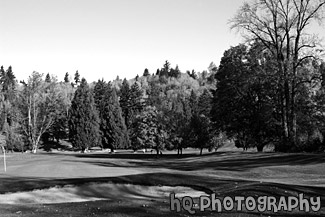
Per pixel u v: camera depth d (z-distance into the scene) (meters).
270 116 46.97
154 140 65.31
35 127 81.00
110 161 51.16
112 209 12.65
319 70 40.88
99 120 88.50
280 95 44.16
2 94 100.44
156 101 101.75
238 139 64.00
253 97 49.03
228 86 49.91
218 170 29.94
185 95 135.12
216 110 53.03
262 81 44.94
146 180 18.11
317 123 44.22
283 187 16.69
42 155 69.94
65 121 94.81
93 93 106.50
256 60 45.22
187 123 64.12
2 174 26.56
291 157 34.66
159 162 47.31
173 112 66.75
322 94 44.00
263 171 28.39
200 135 62.31
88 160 53.97
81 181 17.58
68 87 169.50
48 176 25.31
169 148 66.06
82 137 85.44
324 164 29.98
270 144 53.41
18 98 83.06
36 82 81.25
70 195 16.12
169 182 17.92
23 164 43.22
